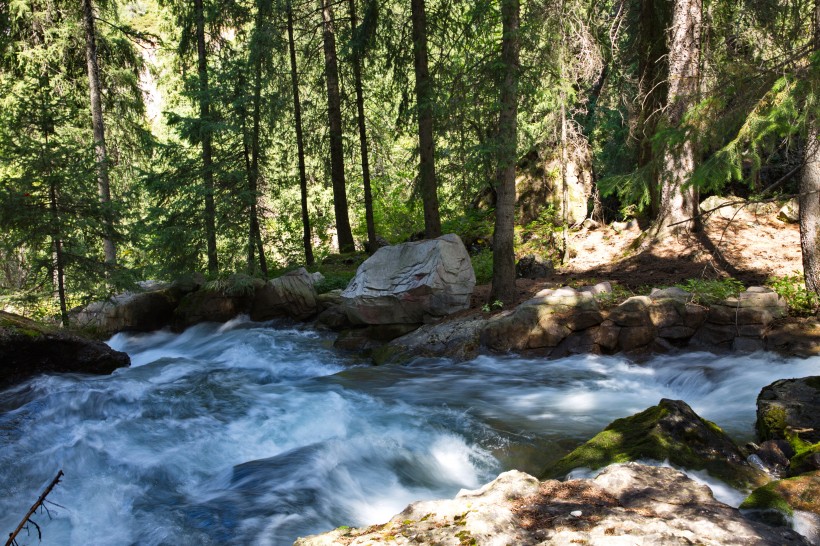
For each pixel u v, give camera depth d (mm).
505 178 13008
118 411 8758
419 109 14398
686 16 14359
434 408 8992
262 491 6051
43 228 12891
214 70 17047
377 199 25797
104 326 17188
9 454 7055
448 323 13164
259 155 18203
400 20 18906
